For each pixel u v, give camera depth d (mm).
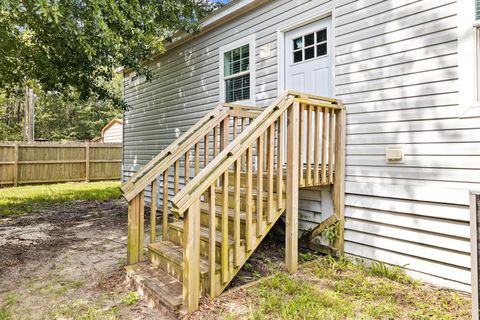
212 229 2650
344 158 3777
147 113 8078
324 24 4160
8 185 11086
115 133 18297
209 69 6062
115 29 4652
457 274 2945
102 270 3521
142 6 4926
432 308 2607
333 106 3637
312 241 4117
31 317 2537
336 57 3922
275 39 4750
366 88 3615
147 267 3273
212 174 2623
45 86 6449
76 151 12758
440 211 3045
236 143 2818
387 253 3428
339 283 3062
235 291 2832
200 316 2436
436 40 3068
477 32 2854
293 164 3262
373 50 3557
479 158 2807
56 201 8508
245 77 5348
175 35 6586
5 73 6160
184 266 2512
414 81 3223
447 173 3000
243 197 3703
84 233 5230
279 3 4699
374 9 3553
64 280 3264
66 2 3842
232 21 5512
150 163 3586
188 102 6625
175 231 3510
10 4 3414
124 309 2652
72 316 2551
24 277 3344
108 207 7738
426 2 3143
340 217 3770
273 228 4484
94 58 5383
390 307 2598
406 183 3285
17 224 5891
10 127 20828
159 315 2541
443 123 3021
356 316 2463
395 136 3365
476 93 2857
